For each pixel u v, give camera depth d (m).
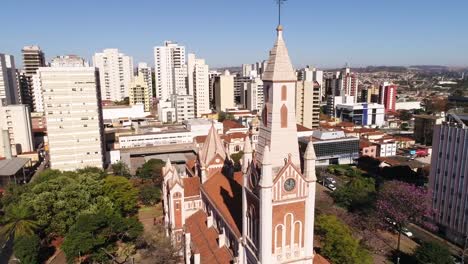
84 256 74.00
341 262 63.38
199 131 186.38
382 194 89.25
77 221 71.88
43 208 78.31
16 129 154.00
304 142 146.75
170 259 68.12
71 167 129.12
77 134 127.75
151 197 104.69
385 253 78.12
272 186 41.72
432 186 89.19
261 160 43.31
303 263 46.12
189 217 75.12
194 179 78.69
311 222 45.22
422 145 184.00
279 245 44.16
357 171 132.50
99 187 89.88
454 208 82.50
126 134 181.12
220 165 77.56
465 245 74.38
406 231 86.44
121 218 75.12
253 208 45.12
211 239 61.72
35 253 68.62
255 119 178.12
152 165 122.38
